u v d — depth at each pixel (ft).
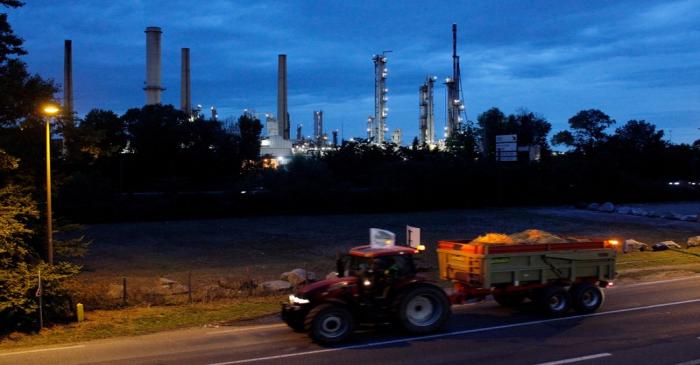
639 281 82.12
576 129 347.36
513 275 58.13
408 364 43.57
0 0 75.92
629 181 270.46
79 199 189.78
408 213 222.89
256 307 69.10
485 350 46.98
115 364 45.70
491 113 332.80
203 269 106.01
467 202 248.93
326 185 229.25
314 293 51.13
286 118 367.04
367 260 52.31
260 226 179.63
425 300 53.31
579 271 60.54
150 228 174.60
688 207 241.35
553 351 46.09
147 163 261.03
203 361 45.98
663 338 49.11
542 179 259.60
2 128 72.69
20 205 66.80
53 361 47.37
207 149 270.26
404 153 296.92
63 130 75.82
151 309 69.21
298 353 47.80
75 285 73.82
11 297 59.77
